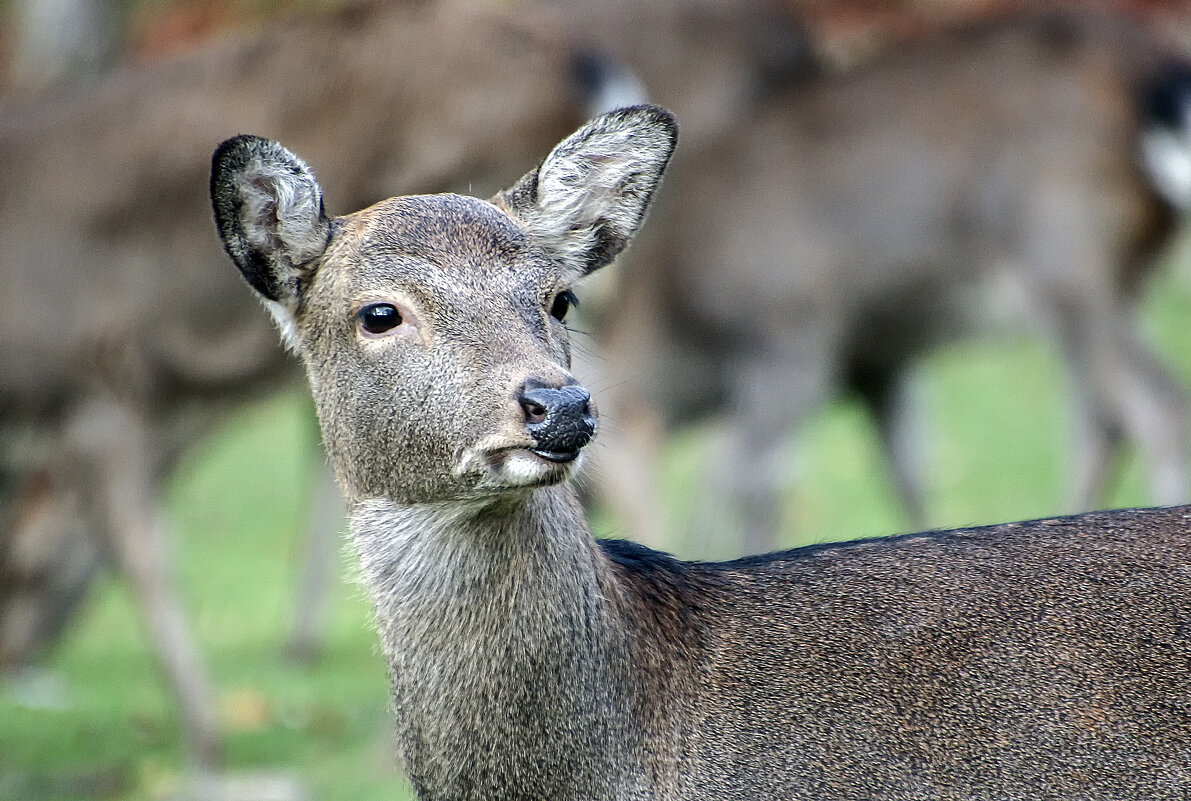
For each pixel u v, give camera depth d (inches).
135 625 728.3
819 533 706.2
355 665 609.6
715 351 652.7
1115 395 604.1
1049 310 613.9
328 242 274.7
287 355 516.1
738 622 267.9
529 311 259.6
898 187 629.3
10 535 591.8
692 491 754.2
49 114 513.3
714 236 647.1
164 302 504.7
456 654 258.1
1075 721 256.2
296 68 508.7
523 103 514.9
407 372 256.5
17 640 598.9
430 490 256.5
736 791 259.6
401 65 510.0
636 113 286.4
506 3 672.4
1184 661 256.2
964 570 269.4
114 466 501.0
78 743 518.6
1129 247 613.6
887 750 259.1
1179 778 253.6
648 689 260.2
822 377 646.5
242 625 665.0
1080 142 607.8
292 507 809.5
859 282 636.1
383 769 480.1
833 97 643.5
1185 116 601.6
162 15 824.9
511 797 258.8
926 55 637.9
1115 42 617.3
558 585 255.4
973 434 805.9
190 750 484.7
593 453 300.4
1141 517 274.1
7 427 509.0
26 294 498.6
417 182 510.9
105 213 502.0
